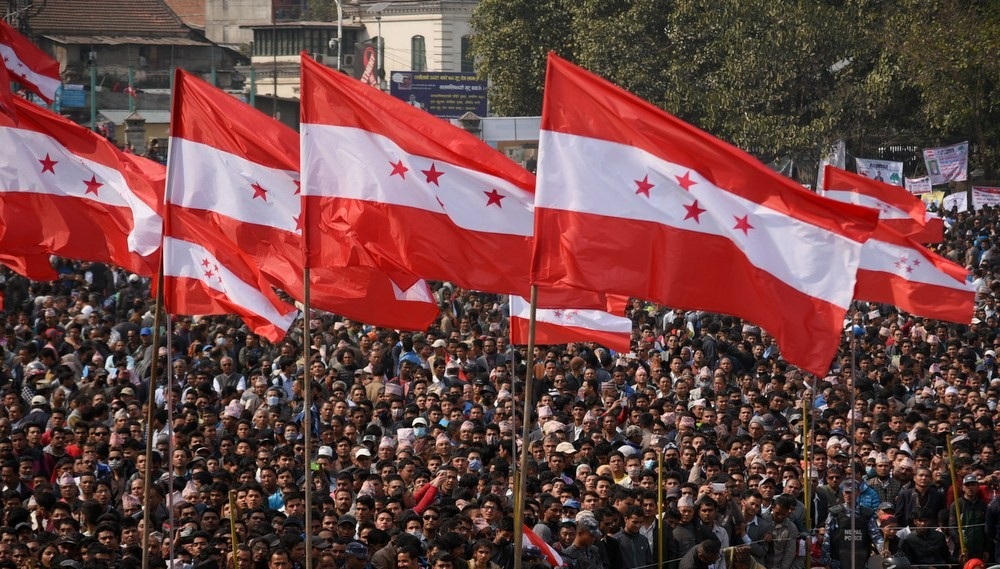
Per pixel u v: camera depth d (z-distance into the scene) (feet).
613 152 106.63
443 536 127.03
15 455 159.53
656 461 164.25
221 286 126.62
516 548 103.14
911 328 272.92
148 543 117.39
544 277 106.83
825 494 163.43
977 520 163.94
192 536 132.57
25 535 132.36
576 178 106.52
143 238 138.00
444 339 238.48
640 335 260.62
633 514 140.97
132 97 642.63
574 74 106.83
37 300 270.46
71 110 630.33
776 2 534.78
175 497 149.07
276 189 128.26
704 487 148.05
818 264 104.12
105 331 235.20
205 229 126.52
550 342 157.99
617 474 161.68
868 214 102.83
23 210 138.82
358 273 131.34
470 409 191.31
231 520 127.65
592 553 137.08
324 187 120.06
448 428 176.65
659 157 106.22
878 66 527.40
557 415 186.80
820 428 184.85
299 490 148.05
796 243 104.42
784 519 151.53
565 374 210.18
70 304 277.03
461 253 120.47
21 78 141.49
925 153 485.97
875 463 170.71
